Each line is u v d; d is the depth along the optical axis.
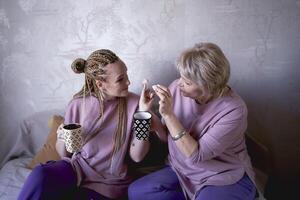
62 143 1.36
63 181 1.31
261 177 1.53
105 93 1.37
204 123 1.30
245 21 1.59
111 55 1.31
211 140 1.24
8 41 1.66
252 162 1.63
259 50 1.63
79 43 1.66
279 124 1.77
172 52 1.65
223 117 1.26
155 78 1.70
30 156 1.73
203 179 1.32
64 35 1.64
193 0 1.56
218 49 1.23
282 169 1.86
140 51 1.66
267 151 1.62
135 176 1.50
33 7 1.60
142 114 1.29
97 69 1.29
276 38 1.61
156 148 1.59
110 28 1.62
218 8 1.57
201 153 1.24
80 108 1.40
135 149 1.34
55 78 1.73
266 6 1.56
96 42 1.65
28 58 1.69
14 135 1.83
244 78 1.69
